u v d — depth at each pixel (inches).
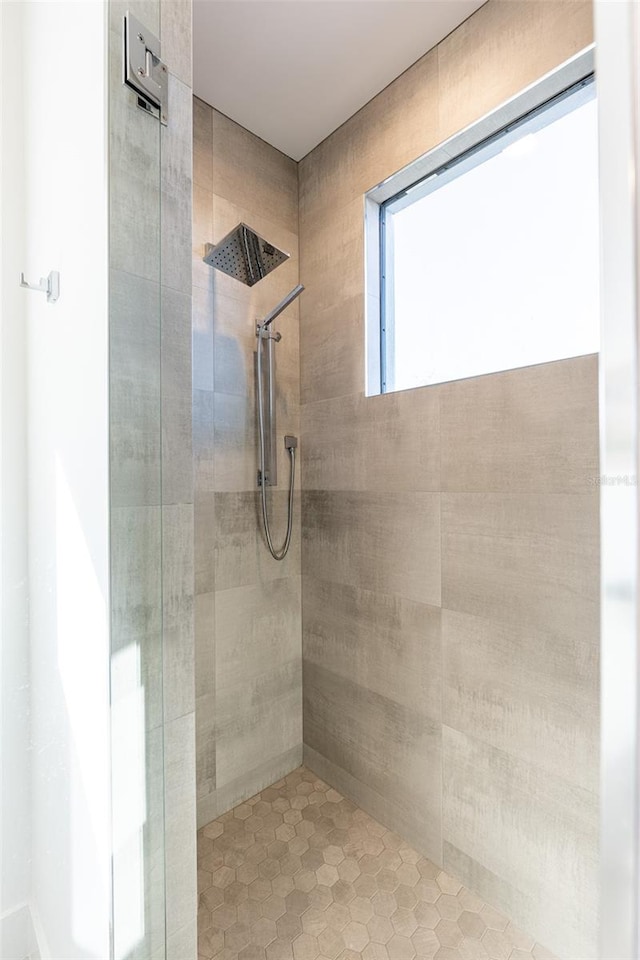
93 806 33.1
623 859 10.1
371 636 63.8
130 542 33.4
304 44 55.6
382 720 62.5
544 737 46.5
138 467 33.7
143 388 34.0
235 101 63.5
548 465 46.1
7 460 36.5
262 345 68.7
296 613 74.0
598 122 10.6
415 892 52.6
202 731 63.4
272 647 71.2
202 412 63.4
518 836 48.4
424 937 47.8
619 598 10.2
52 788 35.0
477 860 51.9
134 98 33.0
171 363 36.0
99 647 32.6
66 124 34.4
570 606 44.7
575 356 44.4
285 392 72.7
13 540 36.0
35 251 36.8
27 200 37.3
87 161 32.7
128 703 33.3
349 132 66.6
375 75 59.8
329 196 69.6
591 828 43.4
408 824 59.3
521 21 48.8
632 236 10.0
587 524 43.6
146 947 34.4
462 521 53.2
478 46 52.1
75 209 33.8
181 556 36.8
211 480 64.3
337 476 68.5
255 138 69.5
